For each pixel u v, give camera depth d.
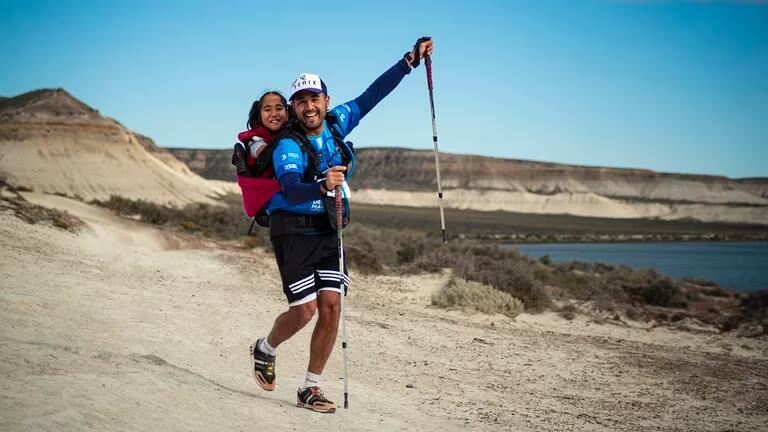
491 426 7.63
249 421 5.58
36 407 4.72
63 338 8.55
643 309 21.61
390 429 6.31
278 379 8.61
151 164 131.62
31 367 5.86
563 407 9.52
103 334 9.38
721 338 17.53
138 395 5.50
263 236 30.95
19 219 21.08
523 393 10.23
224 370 8.64
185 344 9.80
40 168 115.75
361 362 11.02
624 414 9.45
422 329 14.97
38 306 10.36
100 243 22.34
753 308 22.11
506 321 18.09
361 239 31.19
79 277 13.99
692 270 63.31
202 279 17.92
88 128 129.25
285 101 6.26
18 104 137.88
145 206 50.88
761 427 9.31
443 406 8.51
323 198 6.13
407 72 7.04
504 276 21.08
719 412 10.06
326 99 6.22
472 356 12.73
